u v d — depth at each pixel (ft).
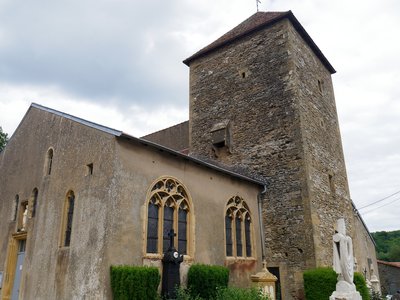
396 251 151.64
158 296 26.48
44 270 31.01
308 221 38.65
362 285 36.94
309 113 46.11
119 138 28.55
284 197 41.47
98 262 25.57
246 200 41.11
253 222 41.09
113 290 24.64
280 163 43.04
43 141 38.27
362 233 62.03
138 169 29.43
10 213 39.55
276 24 49.52
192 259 32.12
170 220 31.89
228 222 38.27
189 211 33.42
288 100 44.75
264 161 44.68
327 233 41.27
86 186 29.50
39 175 36.81
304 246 38.22
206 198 35.63
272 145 44.50
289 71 45.80
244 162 46.73
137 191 28.84
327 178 45.93
